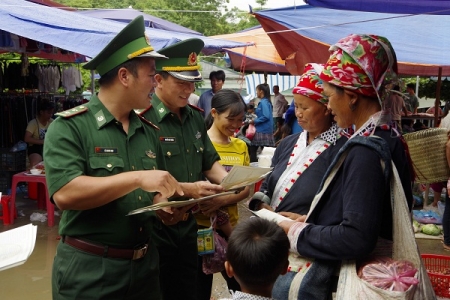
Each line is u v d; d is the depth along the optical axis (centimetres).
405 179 216
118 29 605
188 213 299
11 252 187
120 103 228
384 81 211
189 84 291
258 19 638
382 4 366
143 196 229
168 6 2891
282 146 273
